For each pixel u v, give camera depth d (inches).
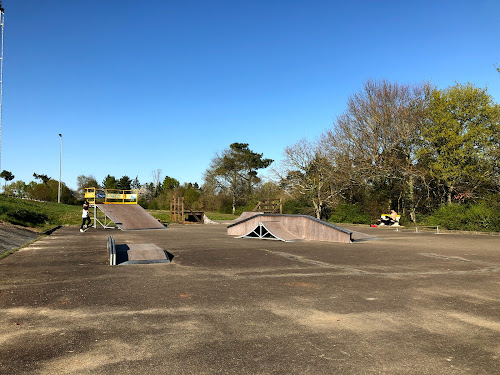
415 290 267.1
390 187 1243.2
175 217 1416.1
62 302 232.2
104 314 206.1
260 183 2420.0
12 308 218.2
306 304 228.1
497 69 839.1
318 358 146.3
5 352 151.7
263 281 298.4
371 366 138.9
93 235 755.4
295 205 1448.1
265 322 192.4
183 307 220.7
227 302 232.7
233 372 133.3
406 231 916.6
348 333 175.9
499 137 968.3
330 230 639.1
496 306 224.4
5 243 531.5
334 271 345.1
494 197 888.9
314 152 1366.9
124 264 379.9
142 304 227.6
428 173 1073.5
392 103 1191.6
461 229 888.9
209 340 165.8
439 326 186.5
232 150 2461.9
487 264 388.2
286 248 532.1
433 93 1069.1
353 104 1280.8
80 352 151.6
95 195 1114.1
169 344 160.9
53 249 511.2
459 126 1013.8
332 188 1349.7
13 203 1083.3
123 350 153.9
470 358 147.0
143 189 3075.8
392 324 189.8
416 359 145.7
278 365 139.6
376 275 325.4
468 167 973.8
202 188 2422.5
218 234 796.0
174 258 428.1
